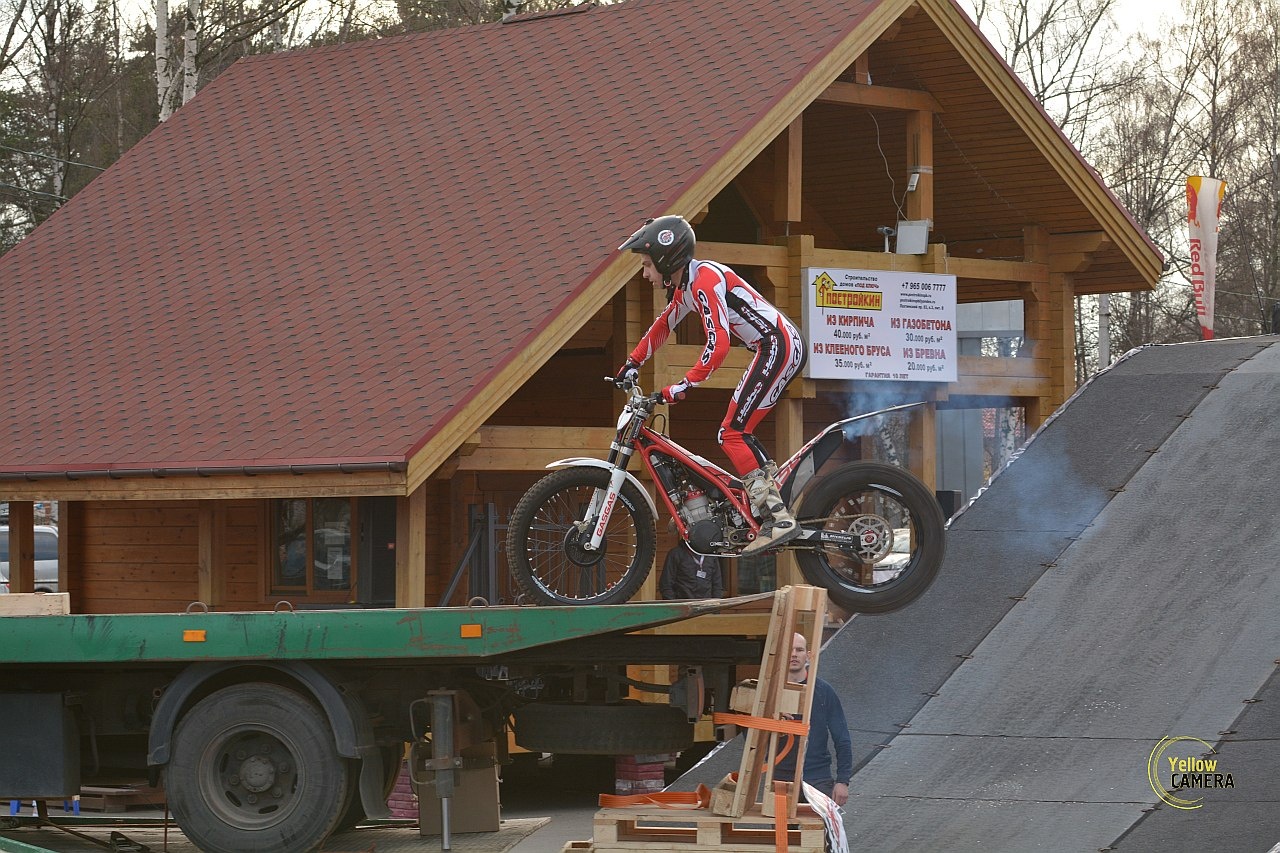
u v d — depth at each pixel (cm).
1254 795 2547
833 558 3509
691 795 2203
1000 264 4794
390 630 2350
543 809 3809
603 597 2420
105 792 3644
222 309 4281
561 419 4641
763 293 4300
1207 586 3123
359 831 2717
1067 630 3159
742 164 4056
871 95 4481
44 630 2408
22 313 4597
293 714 2417
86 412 3984
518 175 4338
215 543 4203
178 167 5103
